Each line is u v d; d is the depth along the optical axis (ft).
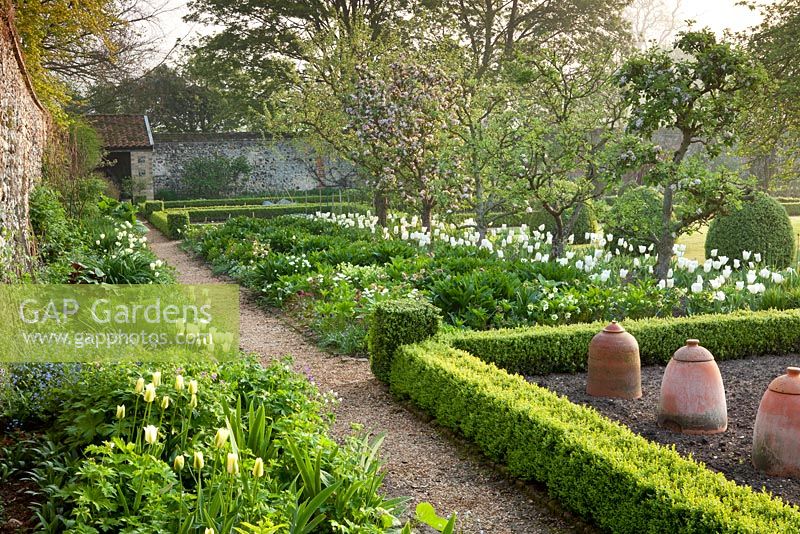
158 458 11.57
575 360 22.38
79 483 11.38
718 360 23.95
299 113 61.11
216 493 10.15
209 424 12.87
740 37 48.80
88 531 9.64
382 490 14.61
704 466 12.50
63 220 36.32
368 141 51.42
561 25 87.30
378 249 39.70
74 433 12.67
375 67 56.80
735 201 32.01
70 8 48.75
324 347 26.18
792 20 46.32
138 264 32.12
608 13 87.81
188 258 52.42
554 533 13.04
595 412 15.15
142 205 94.38
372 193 59.72
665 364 23.35
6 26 29.76
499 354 21.57
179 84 132.16
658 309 28.68
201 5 91.81
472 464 16.08
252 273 38.63
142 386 10.59
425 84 48.42
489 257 37.99
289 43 91.86
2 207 23.24
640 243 44.21
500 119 40.83
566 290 29.48
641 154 33.32
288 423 13.46
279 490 11.52
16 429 14.12
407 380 19.84
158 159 108.47
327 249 43.16
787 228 42.16
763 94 42.19
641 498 11.86
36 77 50.16
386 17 87.20
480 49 90.27
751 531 10.08
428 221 49.03
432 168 47.78
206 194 109.91
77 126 68.54
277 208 91.91
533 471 14.52
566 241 41.63
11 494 12.00
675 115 33.68
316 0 87.76
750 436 16.46
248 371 15.76
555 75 38.93
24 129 32.71
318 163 93.50
